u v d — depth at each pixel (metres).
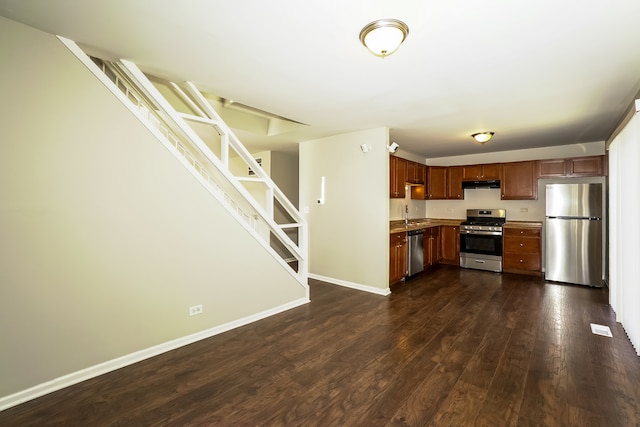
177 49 2.15
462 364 2.37
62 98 2.04
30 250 1.94
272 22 1.79
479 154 6.29
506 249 5.46
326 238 4.93
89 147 2.16
